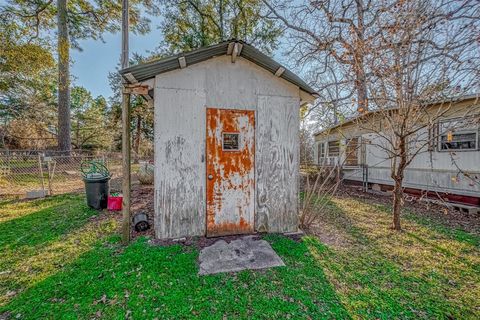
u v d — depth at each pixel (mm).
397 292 2385
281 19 9453
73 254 3078
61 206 5617
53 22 12320
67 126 12438
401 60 3609
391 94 3908
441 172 6156
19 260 2926
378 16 4035
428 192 6520
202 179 3604
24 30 9664
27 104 13031
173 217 3523
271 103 3852
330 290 2398
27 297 2215
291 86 3943
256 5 10195
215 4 10438
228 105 3664
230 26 10711
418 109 3789
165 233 3500
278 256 3090
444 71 3484
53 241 3492
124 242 3395
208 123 3594
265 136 3842
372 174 8367
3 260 2928
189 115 3521
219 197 3676
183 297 2232
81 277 2525
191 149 3545
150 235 3701
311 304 2170
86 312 2027
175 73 3453
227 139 3707
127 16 5320
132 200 6082
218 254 3078
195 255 3039
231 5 10383
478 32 3277
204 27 10508
